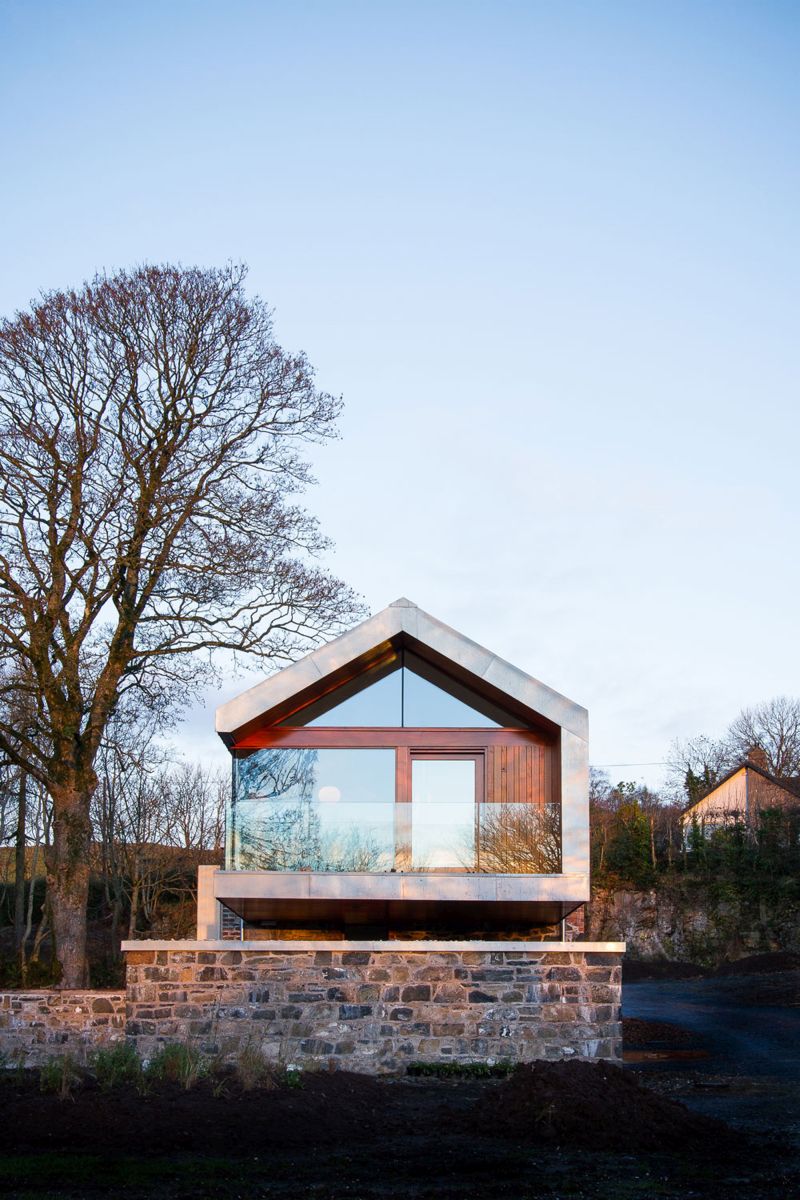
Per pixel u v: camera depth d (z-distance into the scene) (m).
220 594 21.95
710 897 40.19
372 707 19.94
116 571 21.72
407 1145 11.22
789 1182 9.52
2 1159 10.24
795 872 39.44
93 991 17.30
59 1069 13.78
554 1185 9.47
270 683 18.95
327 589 22.77
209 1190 9.20
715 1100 14.17
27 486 21.33
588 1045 16.22
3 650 21.17
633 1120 11.71
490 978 16.36
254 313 22.67
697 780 56.38
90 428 21.83
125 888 38.53
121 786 35.28
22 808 30.97
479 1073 15.70
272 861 18.34
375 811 18.48
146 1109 12.17
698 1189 9.30
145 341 21.98
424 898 18.05
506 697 19.25
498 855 18.39
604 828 44.03
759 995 28.41
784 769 60.41
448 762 19.72
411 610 19.17
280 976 16.34
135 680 22.17
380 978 16.36
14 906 39.88
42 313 21.50
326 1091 13.67
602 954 16.45
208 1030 16.23
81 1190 9.14
